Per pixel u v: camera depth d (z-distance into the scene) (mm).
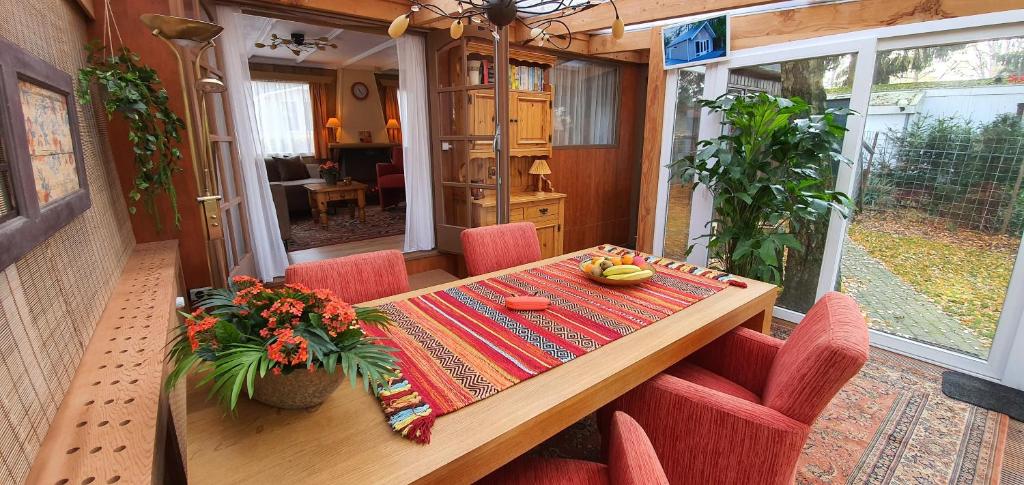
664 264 2172
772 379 1389
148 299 1528
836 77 2754
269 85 7172
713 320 1521
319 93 7496
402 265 1882
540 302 1594
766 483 1170
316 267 1672
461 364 1191
